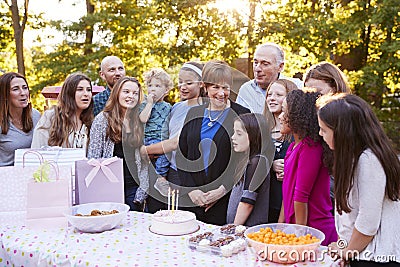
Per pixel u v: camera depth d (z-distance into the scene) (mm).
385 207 1645
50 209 2037
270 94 2266
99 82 9094
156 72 2029
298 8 8625
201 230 1995
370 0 8727
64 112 2859
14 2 10469
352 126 1627
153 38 9336
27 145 3068
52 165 2115
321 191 1998
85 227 1957
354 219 1685
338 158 1645
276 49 2842
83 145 2846
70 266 1717
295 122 1949
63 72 9477
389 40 8922
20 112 3074
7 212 2115
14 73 3033
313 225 1985
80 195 2201
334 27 8188
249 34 8539
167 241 1864
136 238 1901
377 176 1589
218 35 8734
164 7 8938
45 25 10758
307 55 8484
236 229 1913
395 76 8711
